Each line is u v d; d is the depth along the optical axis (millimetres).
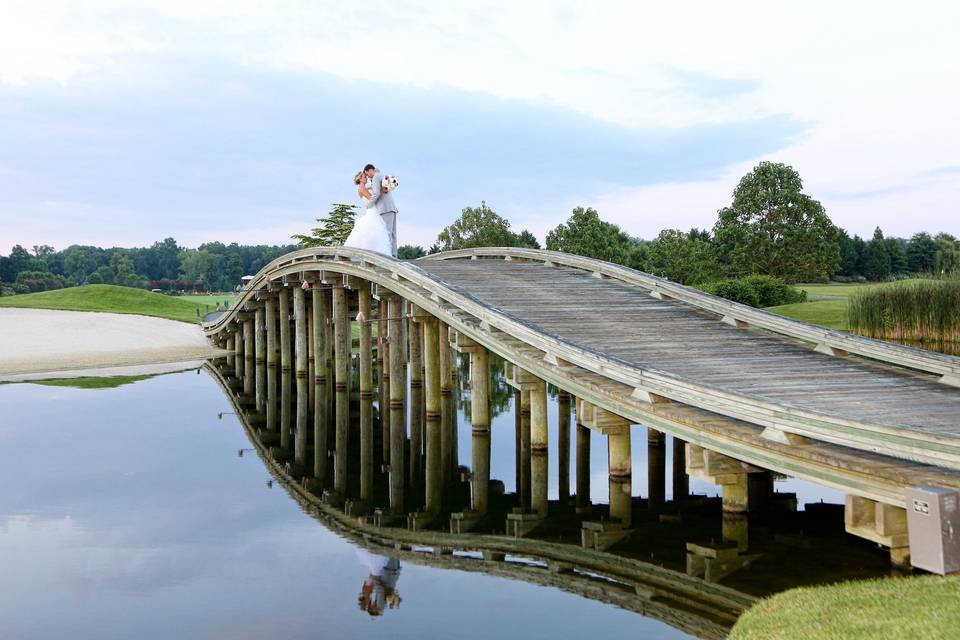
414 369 34062
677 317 23297
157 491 19234
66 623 11352
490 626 11031
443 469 22406
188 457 23250
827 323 34812
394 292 30109
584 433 24188
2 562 14023
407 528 16531
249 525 16547
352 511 18000
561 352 18078
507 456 23703
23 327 57469
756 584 12031
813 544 13844
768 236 65750
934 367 16250
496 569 13648
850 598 9492
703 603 11531
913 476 10406
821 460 11656
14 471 20953
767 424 12672
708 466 14328
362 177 34156
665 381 14789
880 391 15297
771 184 66000
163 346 53531
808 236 64375
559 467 21984
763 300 46094
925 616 8359
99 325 59844
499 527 16547
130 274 186750
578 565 13695
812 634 8469
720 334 21172
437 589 12633
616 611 11422
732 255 65875
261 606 11945
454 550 14875
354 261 32562
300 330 39844
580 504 18109
